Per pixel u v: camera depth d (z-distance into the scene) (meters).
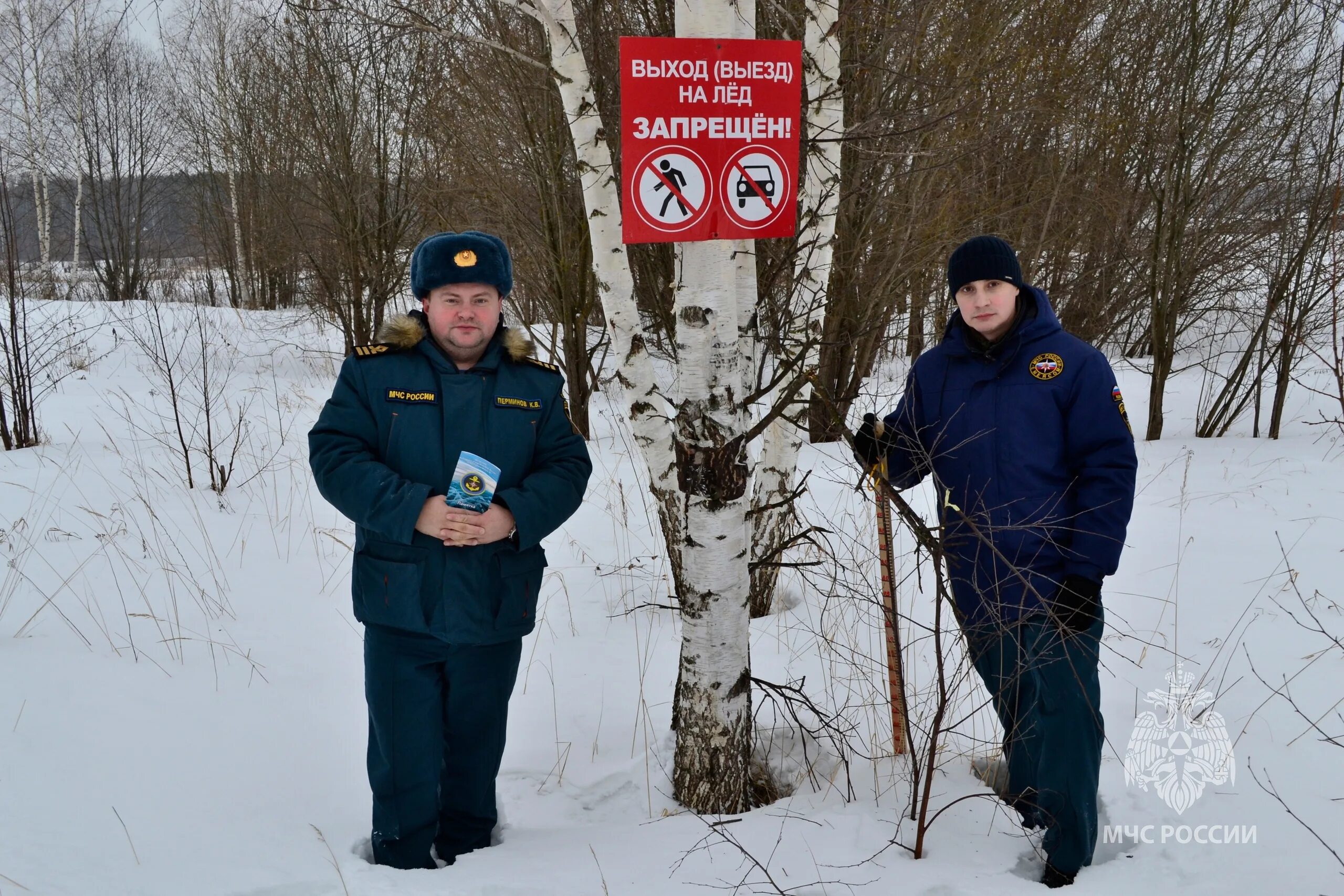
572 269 8.61
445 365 2.48
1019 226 9.39
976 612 2.64
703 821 2.49
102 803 2.57
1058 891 2.28
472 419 2.47
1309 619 4.02
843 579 3.88
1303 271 7.96
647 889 2.24
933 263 8.08
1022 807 2.67
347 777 2.94
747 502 2.72
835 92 3.67
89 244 23.56
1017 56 7.97
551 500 2.48
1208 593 4.43
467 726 2.54
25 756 2.76
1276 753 2.93
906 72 6.61
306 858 2.38
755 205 2.51
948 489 2.55
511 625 2.48
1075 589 2.42
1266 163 9.09
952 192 7.84
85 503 5.90
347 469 2.37
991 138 7.66
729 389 2.60
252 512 6.04
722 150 2.47
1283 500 6.03
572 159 8.28
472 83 8.26
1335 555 4.86
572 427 2.67
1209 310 10.22
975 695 3.44
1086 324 11.49
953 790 2.81
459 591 2.40
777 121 2.49
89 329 13.48
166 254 22.42
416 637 2.42
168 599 4.38
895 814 2.67
